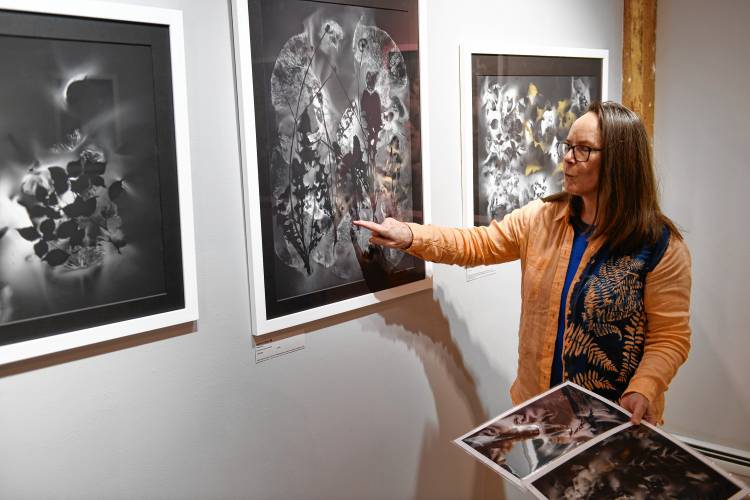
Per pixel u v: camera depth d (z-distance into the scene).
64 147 1.11
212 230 1.34
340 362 1.65
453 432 2.02
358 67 1.55
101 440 1.23
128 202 1.19
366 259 1.64
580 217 1.55
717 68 2.39
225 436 1.43
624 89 2.51
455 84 1.85
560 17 2.19
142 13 1.16
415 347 1.85
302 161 1.46
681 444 1.27
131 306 1.22
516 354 2.22
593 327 1.49
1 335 1.07
